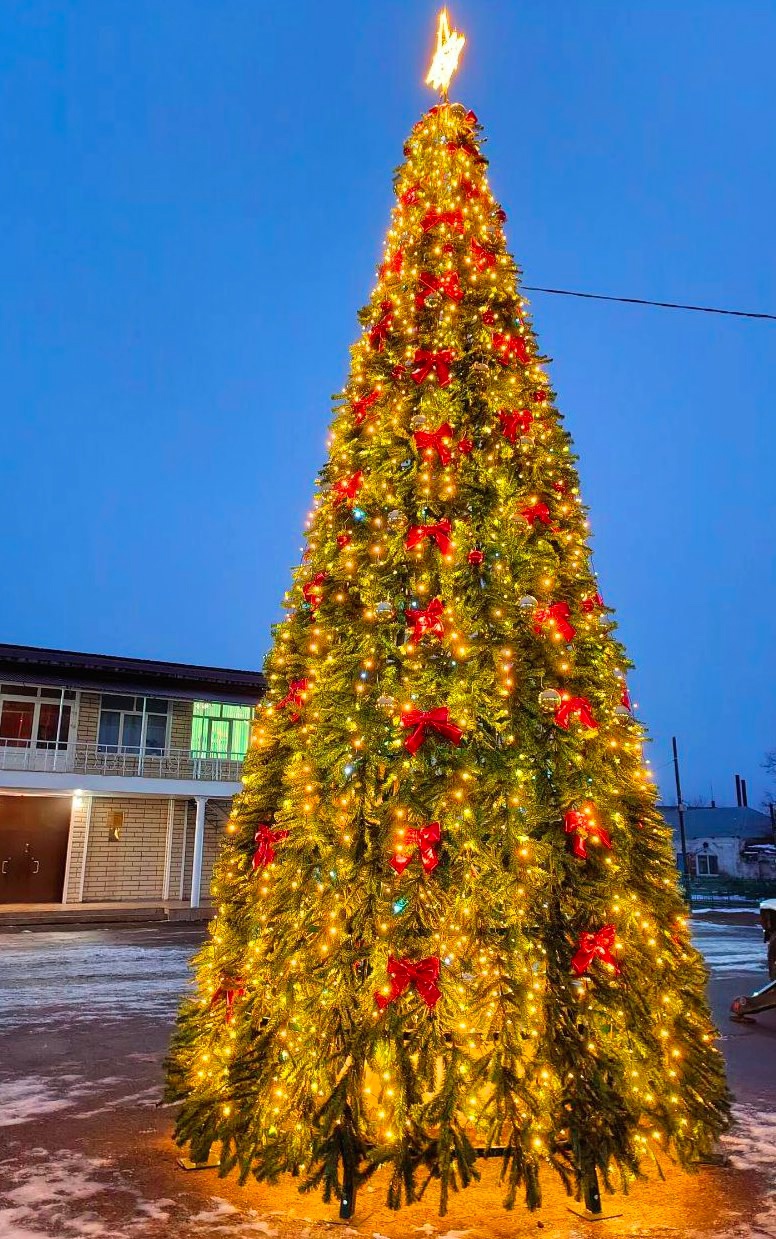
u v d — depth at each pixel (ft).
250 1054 10.66
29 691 65.16
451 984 9.90
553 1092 9.54
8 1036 19.72
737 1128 12.67
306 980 10.25
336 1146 9.23
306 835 10.83
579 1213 9.13
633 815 11.34
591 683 11.47
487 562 11.96
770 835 158.10
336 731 11.07
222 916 12.66
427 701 10.77
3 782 59.62
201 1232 8.65
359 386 14.02
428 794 10.23
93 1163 10.77
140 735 68.44
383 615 11.37
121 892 65.16
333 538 13.12
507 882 10.00
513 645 11.12
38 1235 8.61
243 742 71.97
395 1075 9.45
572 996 9.86
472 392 13.05
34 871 63.05
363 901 10.25
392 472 12.78
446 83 16.35
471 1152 9.05
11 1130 12.28
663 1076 10.00
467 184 15.01
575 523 12.94
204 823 68.90
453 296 13.71
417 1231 8.69
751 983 31.40
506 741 10.85
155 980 29.25
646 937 10.48
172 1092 11.96
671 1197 9.66
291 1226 8.80
